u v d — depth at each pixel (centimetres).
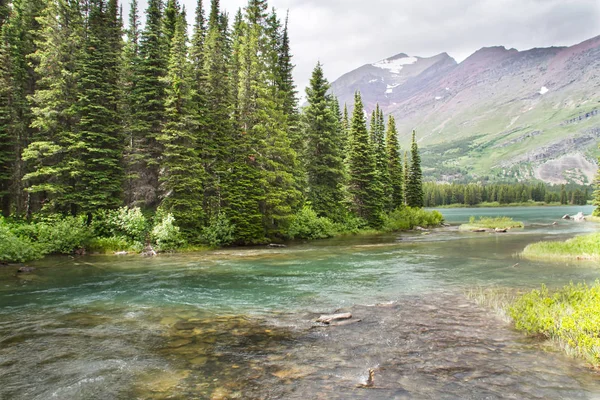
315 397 592
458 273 1805
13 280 1645
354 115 4916
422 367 713
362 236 4256
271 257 2445
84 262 2192
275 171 3419
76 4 2892
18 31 3069
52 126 2756
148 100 3025
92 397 598
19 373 694
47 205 2650
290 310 1159
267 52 4003
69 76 2748
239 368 714
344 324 1003
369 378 665
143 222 2747
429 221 6178
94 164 2755
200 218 3084
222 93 3297
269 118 3334
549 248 2489
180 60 2936
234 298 1316
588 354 746
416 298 1305
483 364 727
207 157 3209
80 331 951
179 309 1172
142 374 687
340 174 4406
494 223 5756
